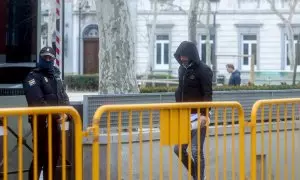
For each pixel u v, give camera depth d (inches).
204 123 303.0
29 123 301.9
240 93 445.7
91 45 2126.0
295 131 353.1
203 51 2063.2
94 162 262.1
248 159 367.9
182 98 341.7
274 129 350.3
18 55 343.9
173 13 2122.3
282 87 577.0
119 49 458.9
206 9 1929.1
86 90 1397.6
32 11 350.9
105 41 460.4
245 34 2101.4
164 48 2153.1
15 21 344.2
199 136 300.4
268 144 343.0
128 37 461.7
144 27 2121.1
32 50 349.1
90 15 2117.4
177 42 2123.5
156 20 2033.7
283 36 2073.1
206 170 313.9
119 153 280.4
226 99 436.8
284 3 2063.2
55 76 319.9
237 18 2095.2
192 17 1267.2
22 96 343.0
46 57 314.5
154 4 1984.5
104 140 321.1
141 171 292.7
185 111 291.9
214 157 358.9
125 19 460.1
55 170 305.7
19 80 342.6
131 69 463.5
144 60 2130.9
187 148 298.0
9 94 339.9
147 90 500.7
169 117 287.1
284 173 349.1
